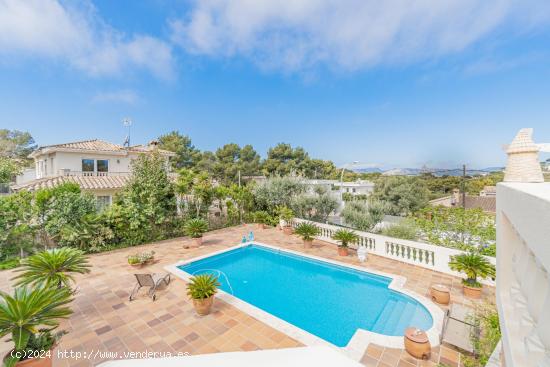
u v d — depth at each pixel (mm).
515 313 1827
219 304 7133
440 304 7184
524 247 1576
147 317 6438
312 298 8281
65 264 6652
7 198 10539
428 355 4992
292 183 18922
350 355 5137
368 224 13266
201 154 49625
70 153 19109
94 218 11758
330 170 54031
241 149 50812
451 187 30766
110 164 20844
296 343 5500
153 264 10453
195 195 16344
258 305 7805
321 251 12570
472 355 4797
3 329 3723
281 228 17594
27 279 6180
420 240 11945
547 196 1090
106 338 5590
